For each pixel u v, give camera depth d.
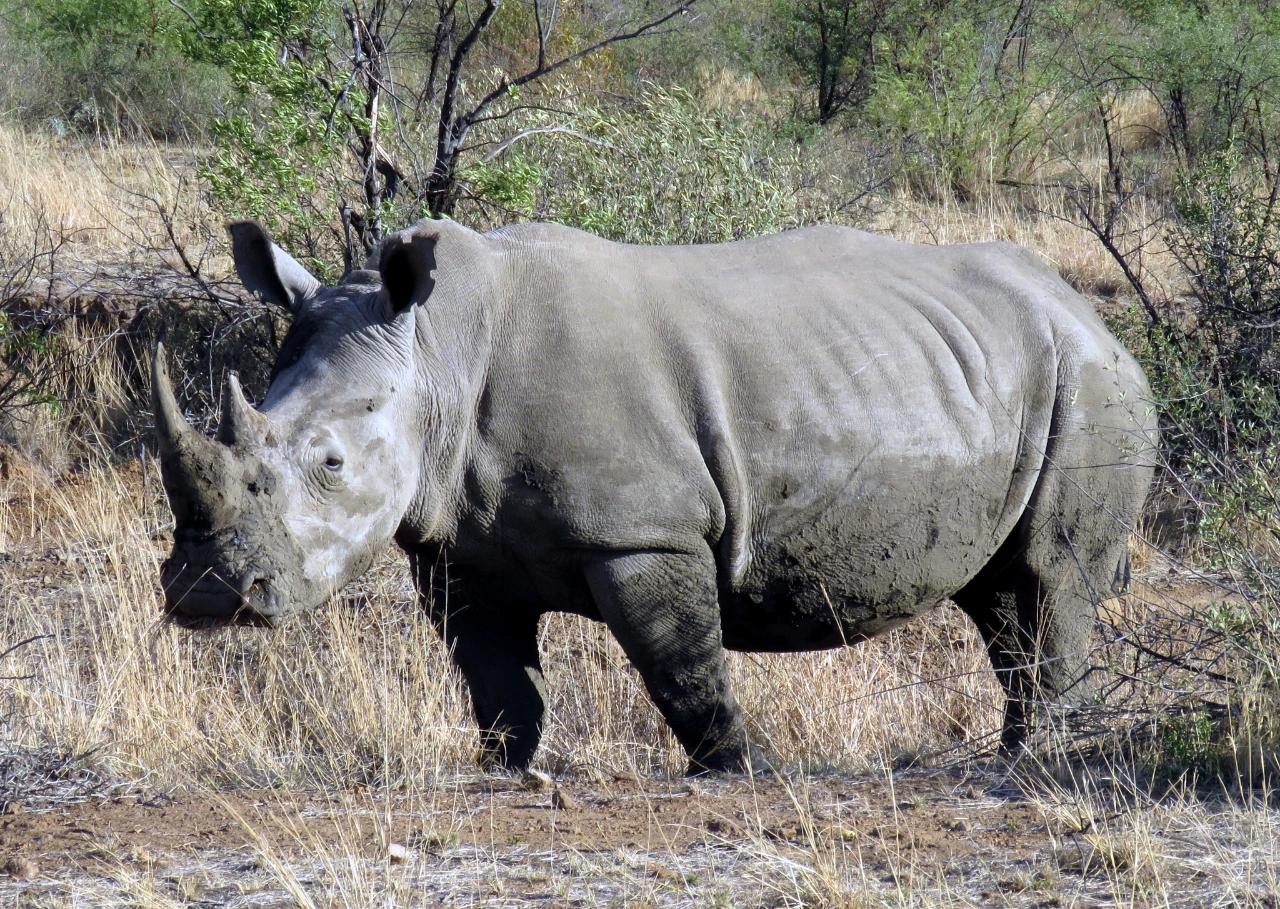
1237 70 52.03
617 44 61.25
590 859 16.09
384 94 35.50
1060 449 21.44
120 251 41.62
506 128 36.19
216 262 40.38
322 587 18.00
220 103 49.59
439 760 21.08
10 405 34.94
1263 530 22.34
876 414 20.27
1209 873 15.26
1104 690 22.09
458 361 19.22
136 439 34.84
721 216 34.09
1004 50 60.72
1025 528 21.72
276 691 24.47
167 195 43.59
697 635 19.62
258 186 32.38
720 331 20.02
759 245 21.45
